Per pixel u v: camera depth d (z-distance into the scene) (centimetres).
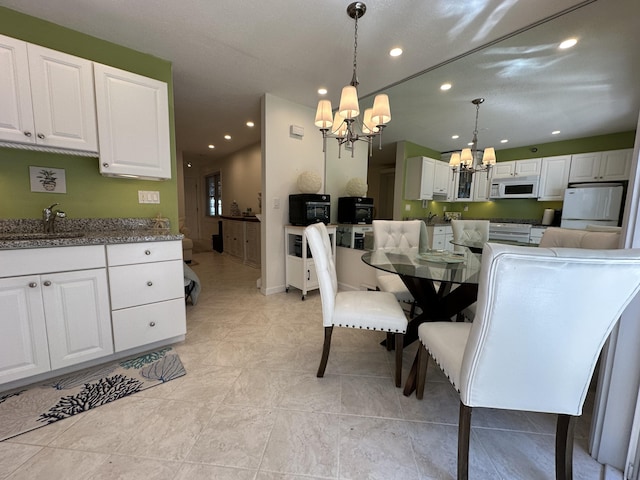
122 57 203
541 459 112
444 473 104
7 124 151
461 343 116
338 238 350
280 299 311
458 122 282
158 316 188
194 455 110
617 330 102
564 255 71
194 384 157
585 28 174
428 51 204
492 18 167
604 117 214
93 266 160
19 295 140
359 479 101
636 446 101
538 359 84
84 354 161
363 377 167
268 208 315
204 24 176
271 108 300
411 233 265
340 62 223
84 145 175
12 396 142
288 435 121
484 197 289
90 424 125
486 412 139
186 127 423
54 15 169
